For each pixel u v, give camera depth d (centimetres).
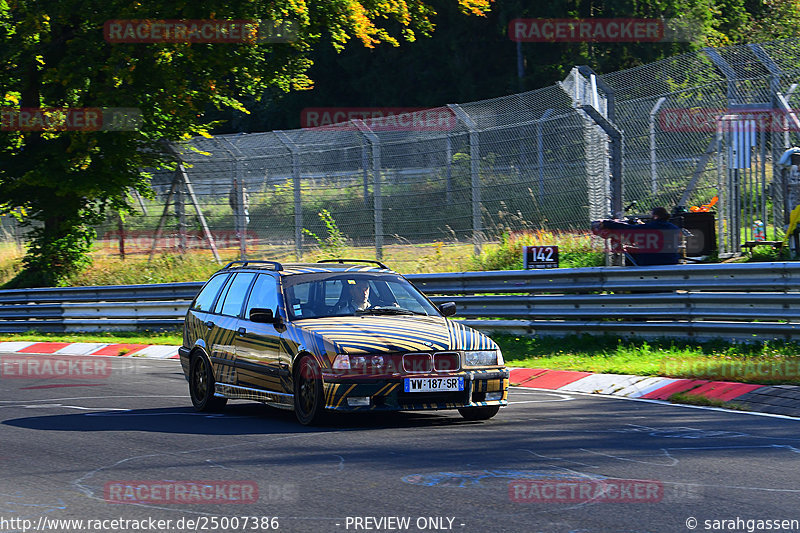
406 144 7569
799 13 18688
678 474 2547
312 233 8206
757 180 6166
